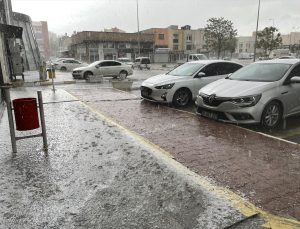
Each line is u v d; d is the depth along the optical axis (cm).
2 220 311
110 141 564
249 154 500
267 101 645
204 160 475
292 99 690
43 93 1247
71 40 6969
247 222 301
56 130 644
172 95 935
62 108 902
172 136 611
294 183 390
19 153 502
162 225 296
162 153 496
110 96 1165
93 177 407
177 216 311
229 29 4453
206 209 322
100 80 1869
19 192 368
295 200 347
